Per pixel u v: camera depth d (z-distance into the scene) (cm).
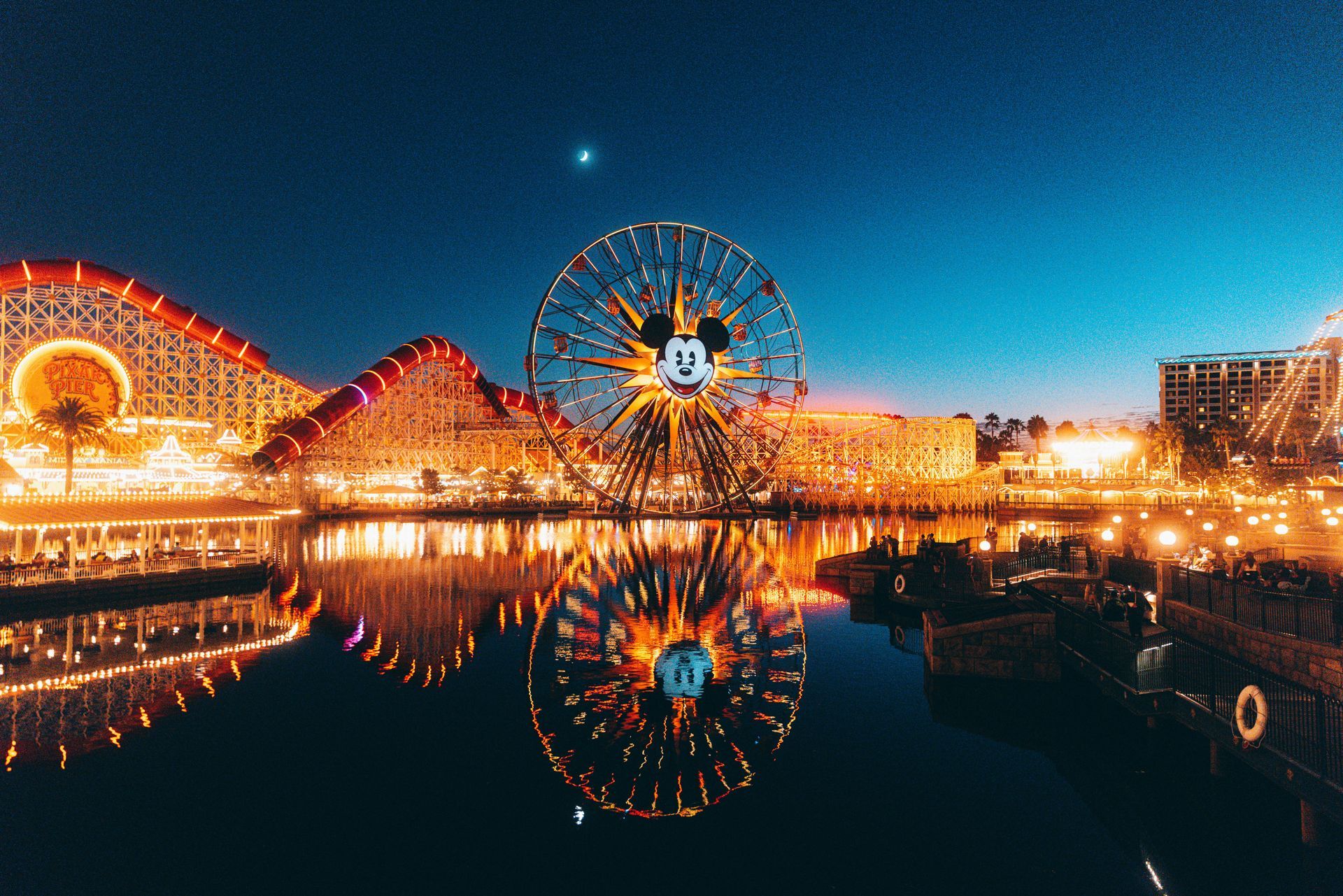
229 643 3500
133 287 9575
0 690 2750
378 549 7738
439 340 12781
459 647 3434
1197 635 2528
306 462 12100
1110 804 1797
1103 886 1438
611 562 6788
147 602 4575
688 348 6688
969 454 14725
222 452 11062
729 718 2444
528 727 2353
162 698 2655
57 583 4316
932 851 1580
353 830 1684
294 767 2047
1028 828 1684
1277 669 2047
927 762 2073
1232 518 6356
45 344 9162
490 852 1592
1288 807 1802
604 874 1498
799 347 7725
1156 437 13938
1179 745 2169
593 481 6706
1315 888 1417
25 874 1495
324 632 3750
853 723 2403
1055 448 17275
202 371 10575
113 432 9506
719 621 4066
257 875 1498
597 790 1905
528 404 16050
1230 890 1416
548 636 3681
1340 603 2064
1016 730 2341
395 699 2647
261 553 6178
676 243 7075
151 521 4803
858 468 14588
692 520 13125
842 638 3647
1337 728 1395
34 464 8575
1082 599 3275
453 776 1983
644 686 2808
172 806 1809
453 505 14400
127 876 1490
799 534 10075
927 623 3003
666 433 6769
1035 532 8706
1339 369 10944
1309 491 8531
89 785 1923
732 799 1844
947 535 9112
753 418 7431
